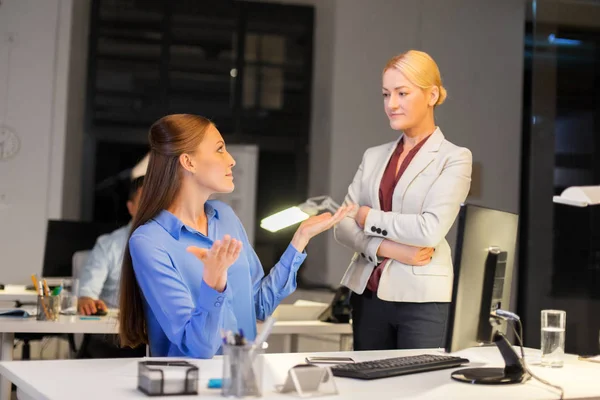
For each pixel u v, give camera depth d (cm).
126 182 729
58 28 682
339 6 718
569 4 603
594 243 608
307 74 760
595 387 183
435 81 267
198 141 213
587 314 606
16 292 407
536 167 631
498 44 688
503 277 194
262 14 765
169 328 199
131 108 743
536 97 628
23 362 188
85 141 729
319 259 694
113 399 148
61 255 432
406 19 711
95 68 734
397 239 257
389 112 268
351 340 363
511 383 180
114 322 314
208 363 188
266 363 196
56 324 307
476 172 671
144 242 203
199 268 208
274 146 762
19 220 667
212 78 762
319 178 736
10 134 666
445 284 257
